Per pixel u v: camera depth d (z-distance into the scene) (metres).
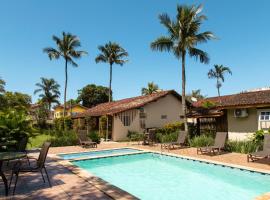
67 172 10.11
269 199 6.64
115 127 26.86
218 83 60.09
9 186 7.68
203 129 22.33
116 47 46.03
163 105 30.11
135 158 16.28
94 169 13.41
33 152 16.98
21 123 15.49
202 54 22.19
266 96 17.73
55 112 75.56
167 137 21.58
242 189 9.29
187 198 8.55
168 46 22.19
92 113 34.06
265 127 17.25
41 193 7.14
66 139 21.86
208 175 11.64
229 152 15.39
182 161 14.10
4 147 13.73
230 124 19.64
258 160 12.52
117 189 7.41
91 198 6.67
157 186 10.08
